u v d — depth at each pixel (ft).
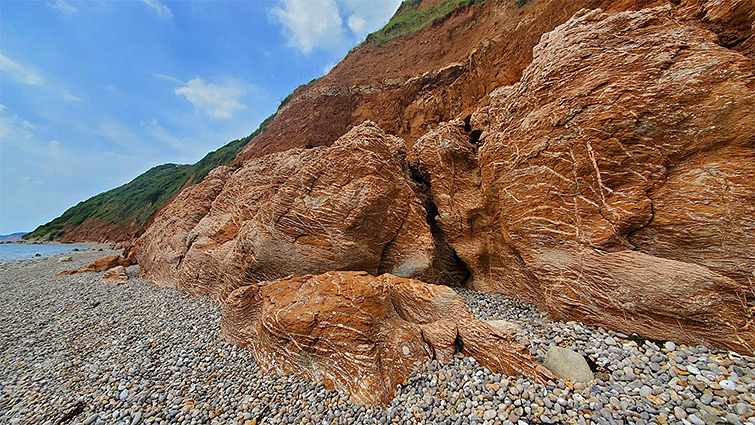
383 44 92.22
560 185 20.53
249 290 23.47
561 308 19.62
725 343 14.19
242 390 17.06
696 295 14.83
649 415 11.43
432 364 16.61
